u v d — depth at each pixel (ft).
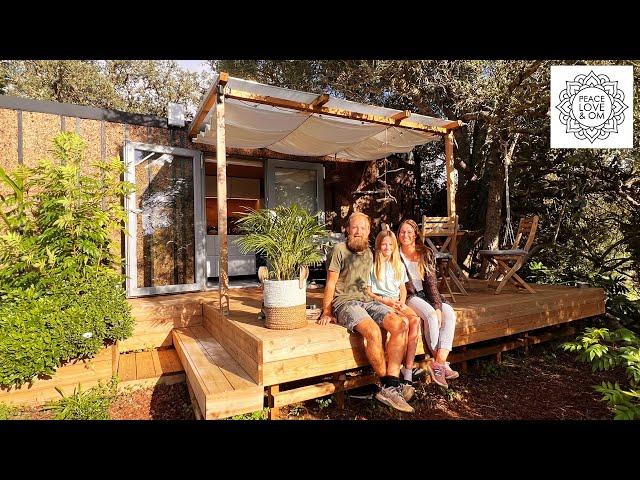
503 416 9.66
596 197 21.62
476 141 25.63
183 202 17.20
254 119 13.89
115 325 10.64
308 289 17.79
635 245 19.74
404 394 8.66
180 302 13.58
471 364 13.00
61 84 38.96
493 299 13.57
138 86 47.55
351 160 24.06
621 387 11.21
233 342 9.64
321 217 22.20
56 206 11.23
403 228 10.87
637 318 16.17
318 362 8.59
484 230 24.95
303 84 24.81
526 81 18.15
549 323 13.71
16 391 9.57
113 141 15.84
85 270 10.91
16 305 9.89
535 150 21.74
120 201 15.35
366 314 8.89
